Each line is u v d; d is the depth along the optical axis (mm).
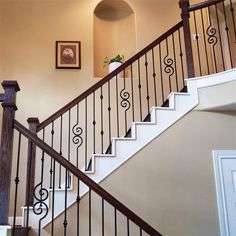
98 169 3471
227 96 3684
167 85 5305
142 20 5699
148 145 3627
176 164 3627
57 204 3320
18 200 4477
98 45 5734
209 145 3738
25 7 5508
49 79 5168
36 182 4543
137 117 5074
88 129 4922
